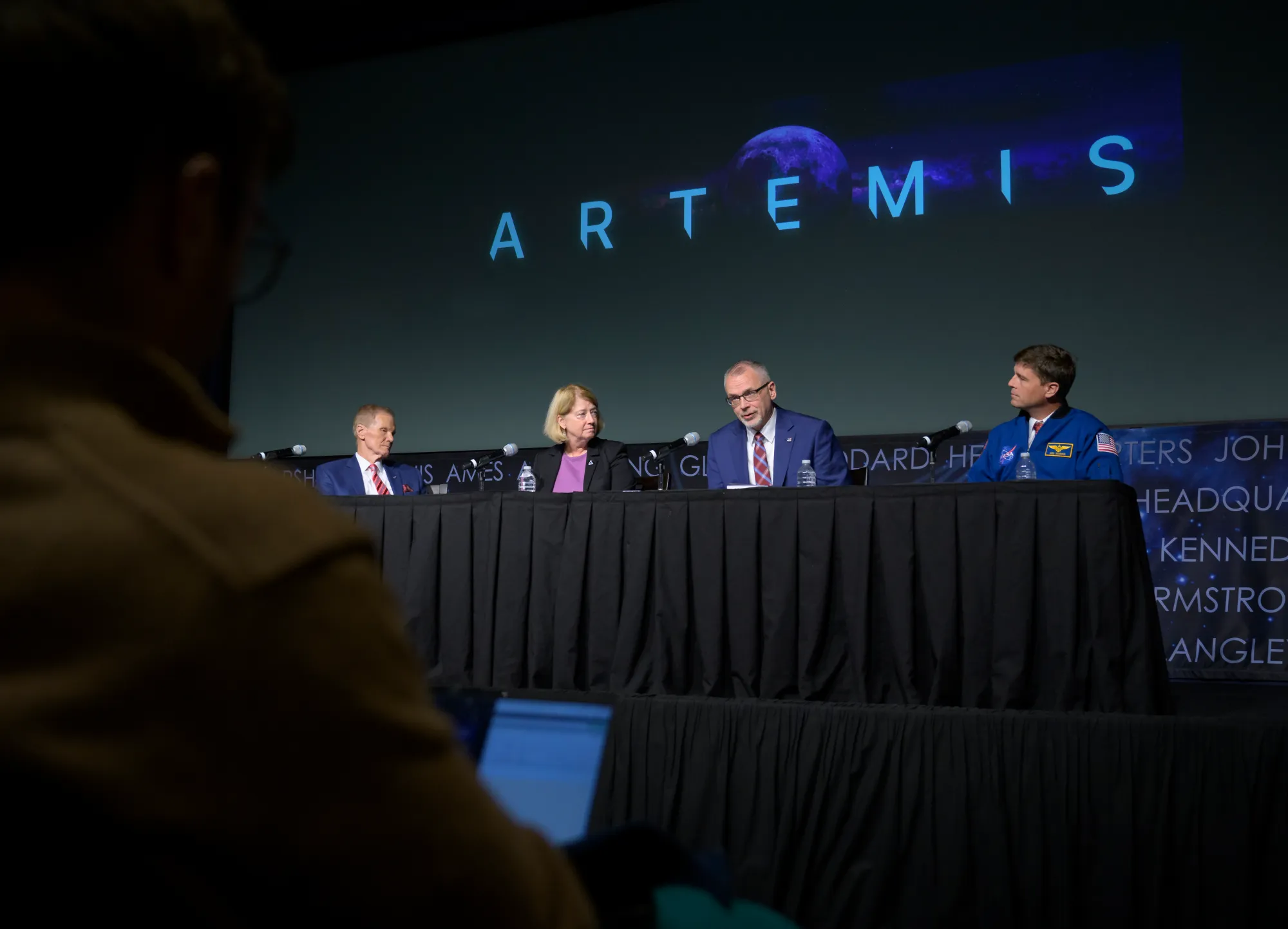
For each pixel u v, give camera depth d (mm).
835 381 5707
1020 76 5527
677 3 6266
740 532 2674
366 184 6844
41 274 368
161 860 312
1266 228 5055
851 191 5781
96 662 312
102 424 354
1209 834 2068
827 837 2332
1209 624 4879
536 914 362
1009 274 5449
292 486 376
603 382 6164
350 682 333
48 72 342
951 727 2287
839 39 5898
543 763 865
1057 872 2152
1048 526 2426
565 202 6379
